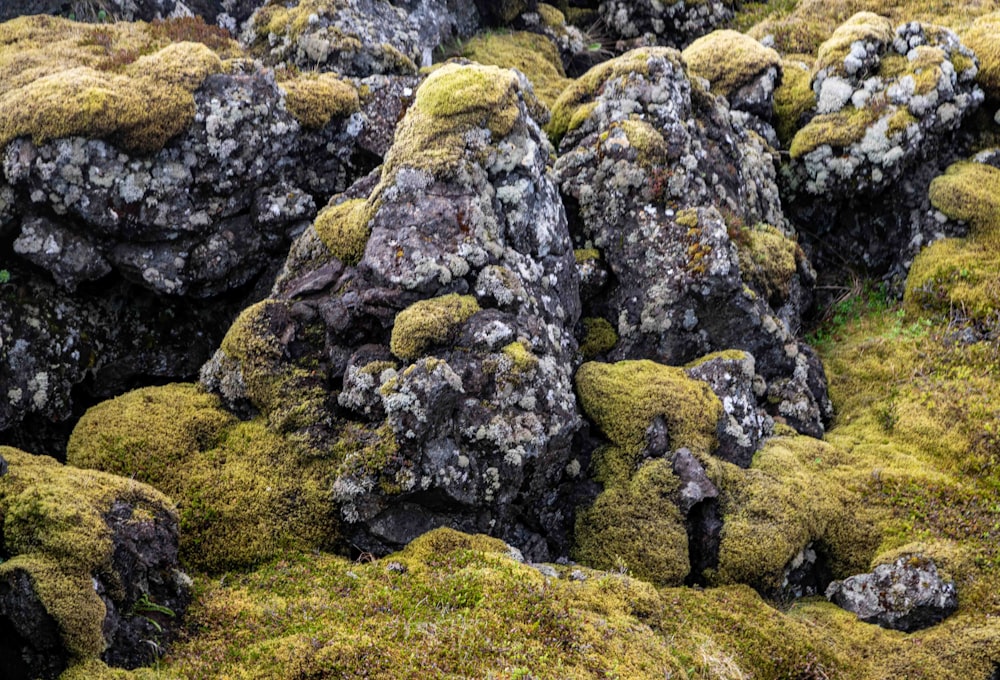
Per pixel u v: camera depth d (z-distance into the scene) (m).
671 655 4.36
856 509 5.70
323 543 5.04
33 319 5.88
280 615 4.29
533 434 5.22
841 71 8.32
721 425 5.94
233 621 4.23
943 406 6.39
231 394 5.56
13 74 6.56
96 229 5.97
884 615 5.13
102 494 4.17
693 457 5.61
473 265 5.67
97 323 6.20
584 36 11.55
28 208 5.91
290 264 6.11
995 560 5.21
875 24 8.55
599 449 5.88
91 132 5.83
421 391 5.00
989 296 7.01
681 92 7.37
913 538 5.49
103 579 3.90
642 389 5.92
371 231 5.85
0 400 5.60
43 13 8.00
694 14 11.33
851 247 8.45
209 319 6.61
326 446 5.26
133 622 3.98
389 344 5.50
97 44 7.29
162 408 5.49
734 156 7.63
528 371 5.27
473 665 3.92
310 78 7.41
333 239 5.97
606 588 4.77
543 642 4.17
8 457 4.52
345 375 5.41
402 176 5.91
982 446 6.00
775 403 6.53
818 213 8.51
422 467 5.04
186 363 6.46
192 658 3.92
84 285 6.16
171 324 6.50
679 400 5.87
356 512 5.04
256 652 3.94
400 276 5.52
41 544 3.82
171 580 4.27
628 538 5.39
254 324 5.64
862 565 5.47
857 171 7.97
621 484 5.65
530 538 5.61
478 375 5.23
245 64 6.80
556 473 5.68
